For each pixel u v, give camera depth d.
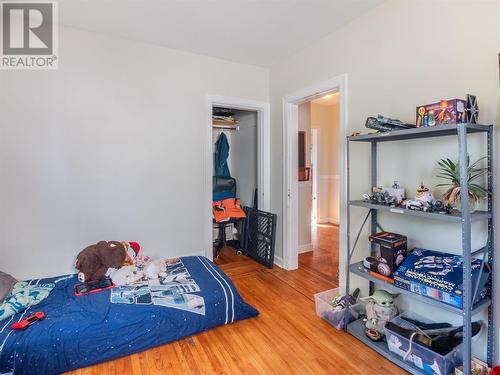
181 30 2.48
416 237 1.89
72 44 2.41
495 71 1.49
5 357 1.54
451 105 1.44
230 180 4.19
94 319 1.76
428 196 1.60
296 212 3.24
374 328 1.89
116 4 2.07
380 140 2.03
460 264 1.55
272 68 3.37
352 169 2.33
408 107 1.90
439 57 1.72
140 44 2.69
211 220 3.16
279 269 3.23
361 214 2.26
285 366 1.67
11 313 1.78
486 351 1.55
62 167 2.42
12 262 2.27
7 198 2.24
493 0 1.49
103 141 2.57
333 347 1.84
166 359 1.74
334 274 3.08
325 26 2.40
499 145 1.48
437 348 1.52
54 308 1.86
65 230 2.46
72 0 2.02
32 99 2.29
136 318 1.83
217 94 3.12
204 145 3.07
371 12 2.14
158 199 2.85
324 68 2.61
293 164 3.20
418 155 1.85
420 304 1.88
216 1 2.04
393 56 1.99
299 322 2.14
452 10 1.65
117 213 2.66
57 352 1.63
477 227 1.59
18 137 2.26
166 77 2.83
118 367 1.68
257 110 3.49
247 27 2.43
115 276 2.27
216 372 1.63
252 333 2.00
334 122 5.66
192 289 2.14
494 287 1.51
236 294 2.16
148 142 2.77
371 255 1.94
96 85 2.52
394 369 1.64
